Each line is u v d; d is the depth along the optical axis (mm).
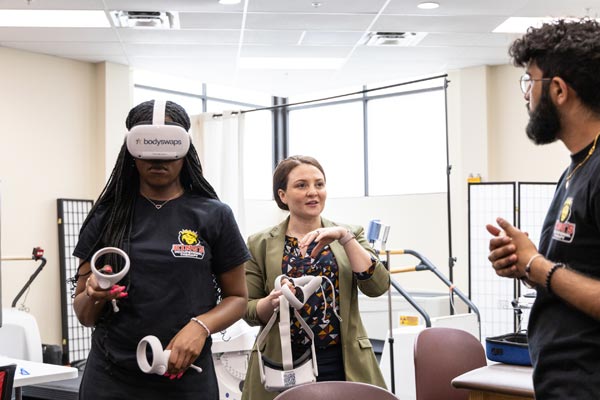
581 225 1508
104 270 1663
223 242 1862
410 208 8109
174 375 1712
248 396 2412
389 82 8375
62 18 5887
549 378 1565
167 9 5629
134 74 7871
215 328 1773
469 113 7629
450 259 5613
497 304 6348
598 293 1427
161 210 1820
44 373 2645
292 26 6137
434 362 3043
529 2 5586
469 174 7609
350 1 5520
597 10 5746
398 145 8414
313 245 2430
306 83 8305
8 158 6594
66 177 7020
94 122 7254
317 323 2346
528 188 6355
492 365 2697
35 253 5680
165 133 1744
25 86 6742
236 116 6461
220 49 6809
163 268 1755
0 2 5398
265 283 2469
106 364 1767
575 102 1563
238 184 6434
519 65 1677
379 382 2367
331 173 9031
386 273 2402
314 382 2150
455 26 6184
